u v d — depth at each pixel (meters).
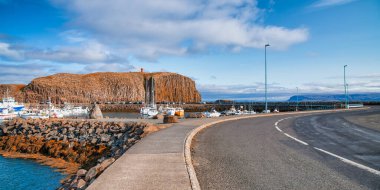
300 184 6.96
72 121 31.38
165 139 13.79
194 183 6.80
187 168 8.19
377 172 8.04
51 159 20.58
